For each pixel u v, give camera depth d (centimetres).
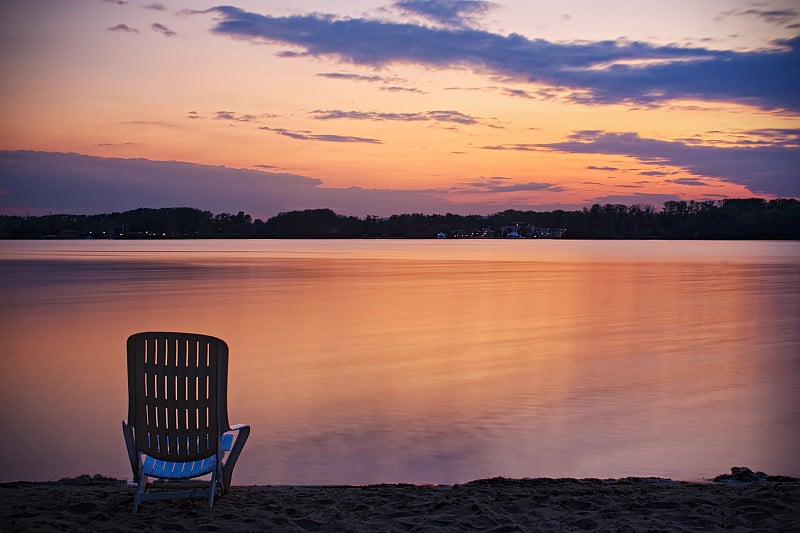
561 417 1102
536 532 434
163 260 8881
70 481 643
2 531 425
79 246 19462
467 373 1508
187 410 481
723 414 1134
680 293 3975
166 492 484
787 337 2155
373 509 491
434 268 7131
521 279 5272
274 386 1352
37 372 1479
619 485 623
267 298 3444
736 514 476
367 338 2075
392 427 1027
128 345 479
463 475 799
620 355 1784
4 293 3650
